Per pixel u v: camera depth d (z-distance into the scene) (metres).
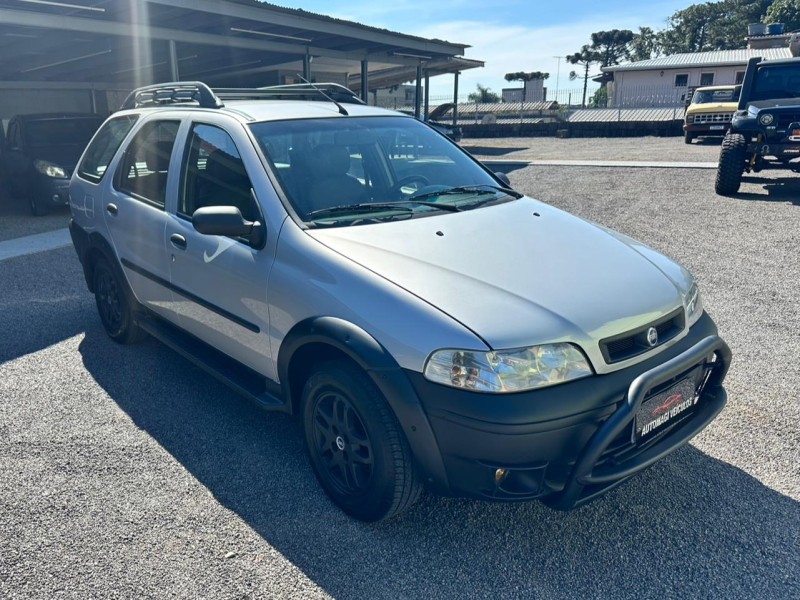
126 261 4.26
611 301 2.56
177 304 3.79
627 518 2.78
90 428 3.59
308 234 2.90
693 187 10.68
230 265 3.20
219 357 3.62
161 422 3.66
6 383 4.17
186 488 3.03
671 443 2.59
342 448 2.77
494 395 2.27
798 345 4.46
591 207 9.39
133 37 11.38
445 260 2.71
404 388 2.39
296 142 3.40
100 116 12.05
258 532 2.72
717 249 6.94
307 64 14.99
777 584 2.38
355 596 2.37
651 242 7.30
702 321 2.93
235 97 4.36
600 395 2.35
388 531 2.73
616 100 36.81
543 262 2.77
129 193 4.24
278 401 3.15
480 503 2.92
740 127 9.52
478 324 2.35
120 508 2.88
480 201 3.46
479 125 27.17
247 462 3.25
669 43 81.44
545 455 2.30
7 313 5.55
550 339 2.33
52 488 3.03
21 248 8.05
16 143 11.21
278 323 2.94
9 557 2.58
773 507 2.81
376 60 17.75
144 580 2.45
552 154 17.45
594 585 2.41
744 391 3.84
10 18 9.48
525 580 2.44
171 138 3.89
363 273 2.62
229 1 10.72
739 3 75.69
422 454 2.43
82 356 4.59
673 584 2.40
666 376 2.46
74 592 2.39
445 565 2.52
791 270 6.14
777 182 11.03
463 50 19.25
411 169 3.71
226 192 3.37
